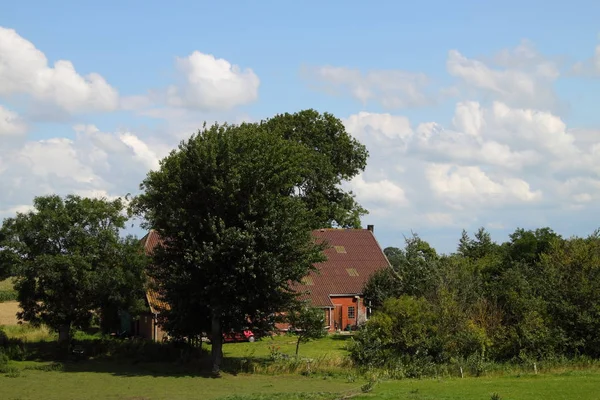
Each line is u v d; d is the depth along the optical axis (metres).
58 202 45.38
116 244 45.25
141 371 40.12
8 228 43.91
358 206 83.31
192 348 44.94
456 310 42.91
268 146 40.59
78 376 37.88
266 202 39.16
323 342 58.50
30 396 30.77
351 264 74.81
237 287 39.25
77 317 45.44
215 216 39.12
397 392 29.14
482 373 37.09
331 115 81.06
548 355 40.28
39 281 44.06
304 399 28.02
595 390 28.53
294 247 39.84
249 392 32.09
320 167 75.06
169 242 41.69
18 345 44.88
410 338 40.78
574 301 42.12
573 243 46.78
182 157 40.53
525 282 45.53
